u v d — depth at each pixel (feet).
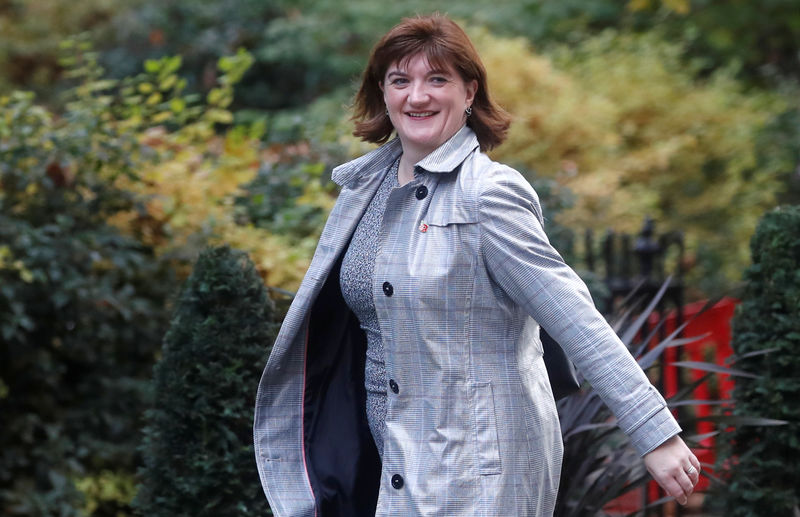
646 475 24.52
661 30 79.97
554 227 38.91
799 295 25.22
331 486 20.39
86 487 36.91
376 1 80.59
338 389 20.95
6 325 34.01
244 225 39.99
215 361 23.65
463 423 18.01
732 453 26.35
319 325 21.09
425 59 19.34
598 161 61.57
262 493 23.98
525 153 59.57
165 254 36.86
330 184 40.40
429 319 18.22
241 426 23.77
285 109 84.28
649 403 17.29
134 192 38.42
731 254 64.39
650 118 68.03
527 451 18.31
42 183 36.86
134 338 38.81
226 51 82.38
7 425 36.68
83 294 34.94
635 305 28.60
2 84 83.61
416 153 19.77
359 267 19.69
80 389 38.24
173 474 23.63
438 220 18.51
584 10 81.41
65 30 85.92
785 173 72.08
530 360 18.86
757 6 82.33
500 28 78.89
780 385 25.18
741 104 71.67
